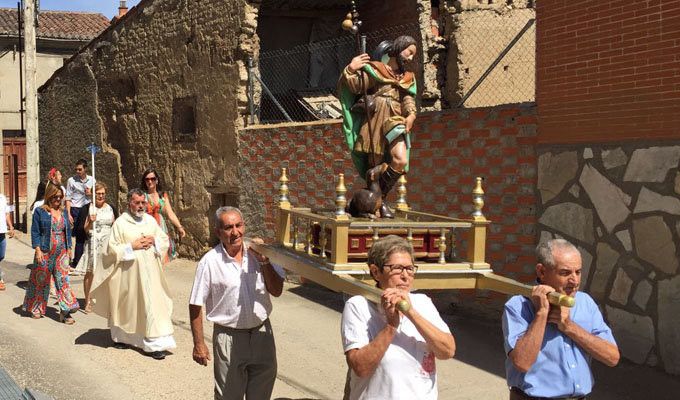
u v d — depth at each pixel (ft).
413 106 17.02
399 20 41.60
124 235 24.62
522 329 12.23
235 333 16.52
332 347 25.58
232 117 39.75
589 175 23.53
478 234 14.52
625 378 21.26
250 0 38.68
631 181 22.27
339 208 13.70
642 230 22.02
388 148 16.80
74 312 30.91
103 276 24.95
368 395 11.05
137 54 49.37
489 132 26.78
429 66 37.52
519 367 11.75
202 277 16.52
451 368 22.67
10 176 67.10
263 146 37.58
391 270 11.41
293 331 27.53
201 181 42.88
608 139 22.89
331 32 49.83
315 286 34.91
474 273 14.40
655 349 21.76
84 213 38.17
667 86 21.12
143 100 49.06
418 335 11.22
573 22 23.79
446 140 28.27
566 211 24.34
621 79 22.39
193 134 43.62
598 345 11.91
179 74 44.68
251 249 16.75
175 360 24.13
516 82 37.24
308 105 44.75
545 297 11.64
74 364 23.32
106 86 54.19
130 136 51.08
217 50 40.88
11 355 24.08
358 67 16.70
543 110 24.95
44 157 66.44
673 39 20.86
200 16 42.27
